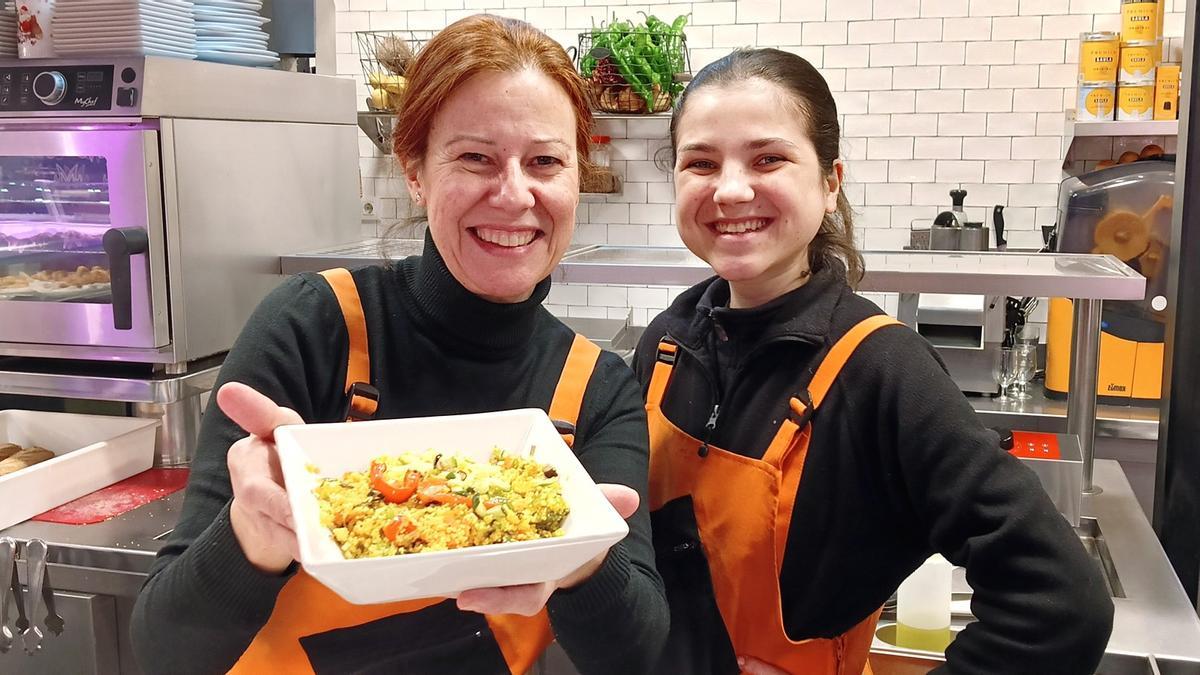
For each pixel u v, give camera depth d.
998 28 3.26
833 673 1.30
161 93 2.05
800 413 1.25
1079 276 1.73
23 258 2.23
